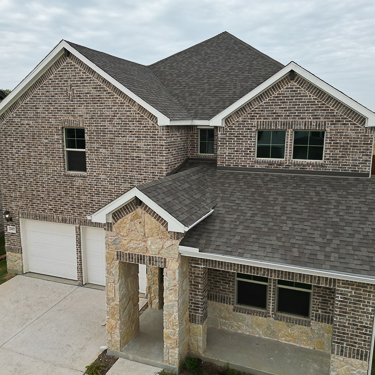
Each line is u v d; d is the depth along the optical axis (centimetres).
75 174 1335
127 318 998
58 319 1163
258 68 1533
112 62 1376
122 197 864
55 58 1276
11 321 1148
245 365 912
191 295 949
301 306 996
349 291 776
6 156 1436
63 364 945
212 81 1514
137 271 1044
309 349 981
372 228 864
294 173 1170
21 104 1367
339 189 1048
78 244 1395
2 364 941
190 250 848
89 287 1398
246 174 1212
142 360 946
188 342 968
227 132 1235
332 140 1106
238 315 1059
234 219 961
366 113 1034
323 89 1068
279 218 943
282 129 1170
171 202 893
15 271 1516
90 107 1265
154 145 1202
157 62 1766
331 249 807
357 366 800
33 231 1477
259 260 801
